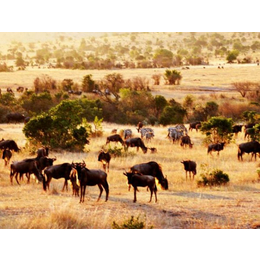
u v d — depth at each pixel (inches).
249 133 3038.9
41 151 2167.8
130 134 3152.1
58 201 1344.7
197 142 3196.4
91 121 4466.0
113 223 1061.1
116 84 6702.8
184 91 6958.7
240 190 1609.3
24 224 1061.1
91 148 2797.7
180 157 2519.7
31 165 1691.7
